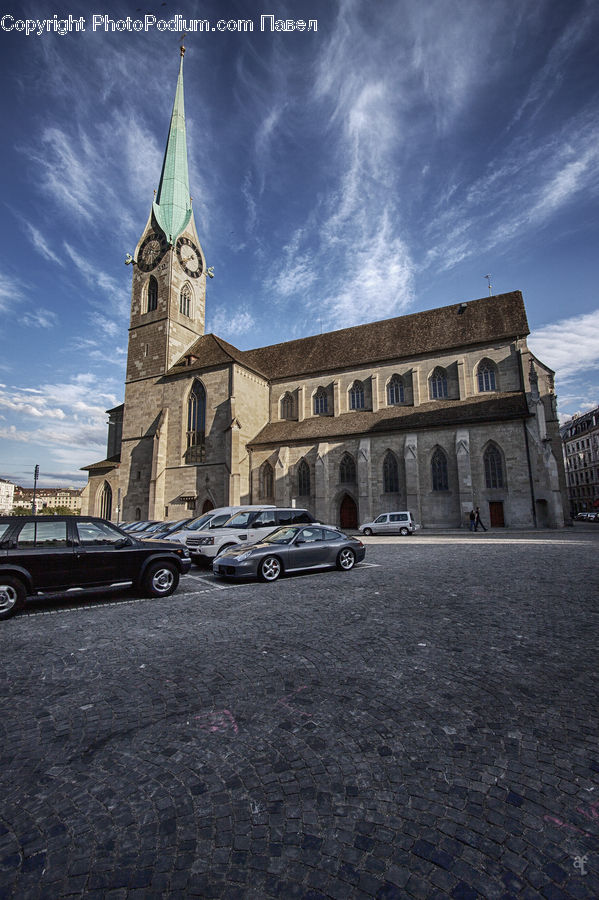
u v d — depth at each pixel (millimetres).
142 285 50625
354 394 44562
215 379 43500
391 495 37219
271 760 3873
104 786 3582
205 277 53844
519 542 21328
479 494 34031
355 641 6926
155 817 3215
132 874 2719
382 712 4668
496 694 5008
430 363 40969
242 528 17750
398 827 3049
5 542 9625
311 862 2781
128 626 8391
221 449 41594
